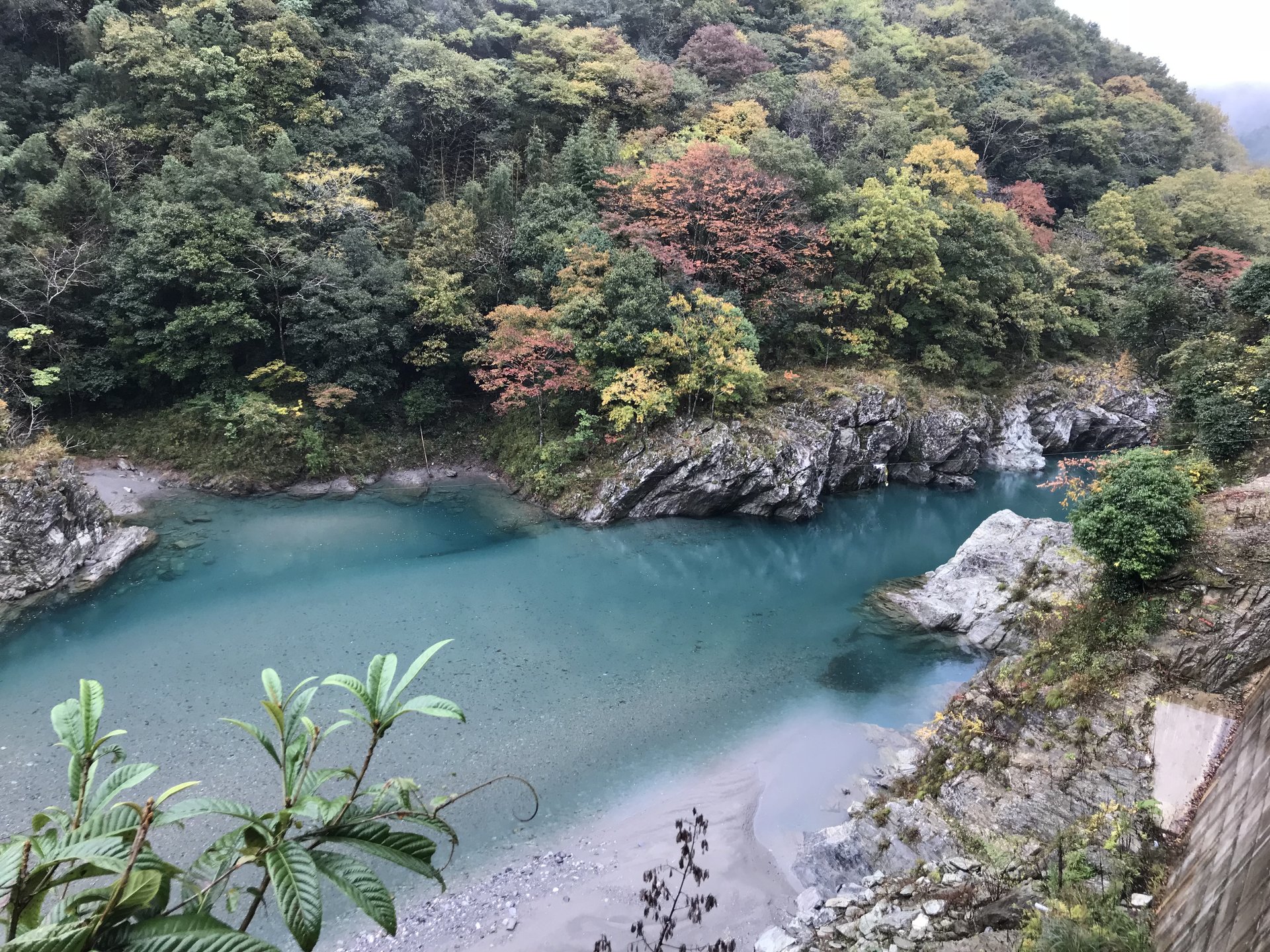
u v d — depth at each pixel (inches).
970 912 364.8
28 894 85.5
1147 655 454.6
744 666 731.4
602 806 524.4
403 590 860.6
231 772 540.4
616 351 1117.1
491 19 1717.5
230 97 1272.1
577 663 719.7
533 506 1169.4
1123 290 1632.6
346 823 107.4
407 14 1638.8
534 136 1487.5
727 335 1123.9
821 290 1334.9
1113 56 2733.8
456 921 417.4
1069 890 343.3
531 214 1321.4
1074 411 1560.0
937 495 1358.3
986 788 466.3
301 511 1099.9
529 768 561.3
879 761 578.6
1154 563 469.1
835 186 1424.7
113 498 1047.6
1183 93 2677.2
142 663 682.2
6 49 1305.4
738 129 1577.3
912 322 1450.5
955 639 794.2
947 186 1592.0
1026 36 2593.5
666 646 765.3
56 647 708.7
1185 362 805.2
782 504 1160.2
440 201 1446.9
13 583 791.7
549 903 430.3
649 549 1035.3
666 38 2033.7
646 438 1144.2
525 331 1159.6
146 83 1259.8
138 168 1258.0
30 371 1072.8
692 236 1323.8
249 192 1199.6
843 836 471.8
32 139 1162.6
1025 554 811.4
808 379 1295.5
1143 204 1756.9
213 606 801.6
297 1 1421.0
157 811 94.7
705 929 410.6
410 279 1301.7
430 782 538.3
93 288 1131.3
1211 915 238.2
